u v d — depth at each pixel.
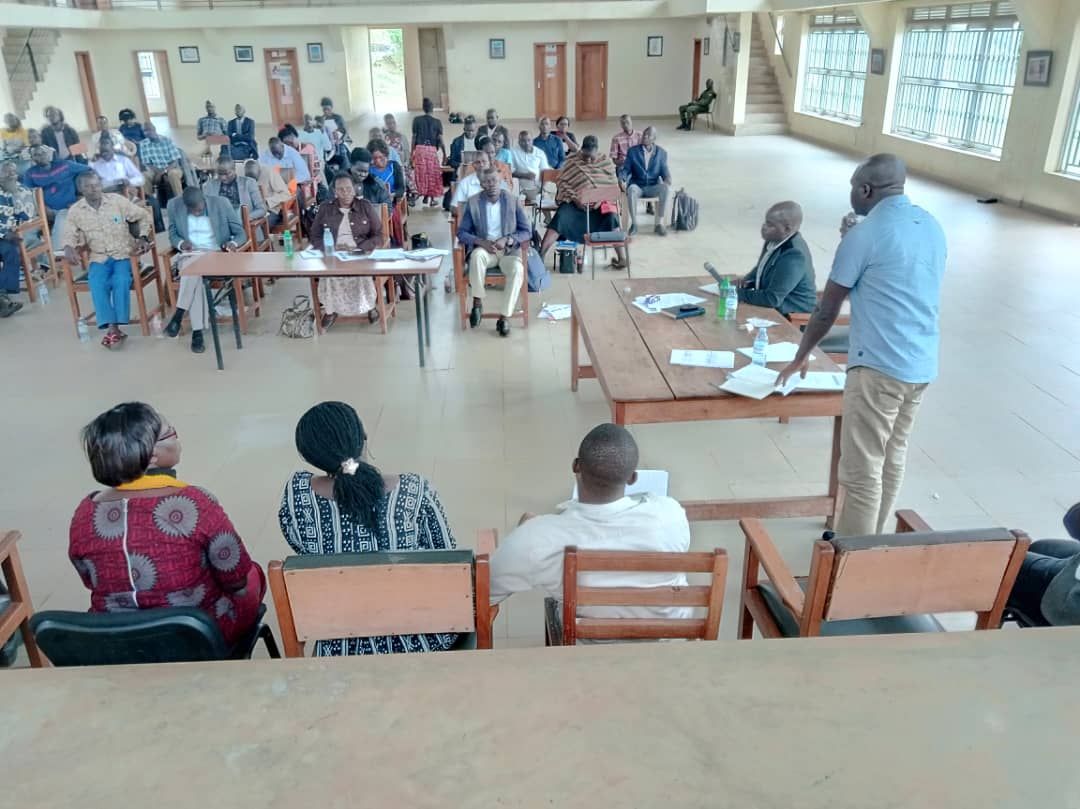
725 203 10.02
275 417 4.38
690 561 1.87
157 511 1.96
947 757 1.49
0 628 2.23
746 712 1.60
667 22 19.27
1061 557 2.31
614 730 1.56
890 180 2.61
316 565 1.77
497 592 2.09
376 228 5.60
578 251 7.13
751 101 17.53
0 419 4.42
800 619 1.97
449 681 1.69
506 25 19.06
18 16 14.70
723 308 3.76
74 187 7.66
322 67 19.22
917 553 1.83
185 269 4.88
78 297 6.59
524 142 8.70
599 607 2.11
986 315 5.75
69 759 1.51
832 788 1.43
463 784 1.44
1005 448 3.88
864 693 1.65
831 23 15.30
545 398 4.57
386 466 3.85
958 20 11.19
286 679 1.70
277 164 8.27
